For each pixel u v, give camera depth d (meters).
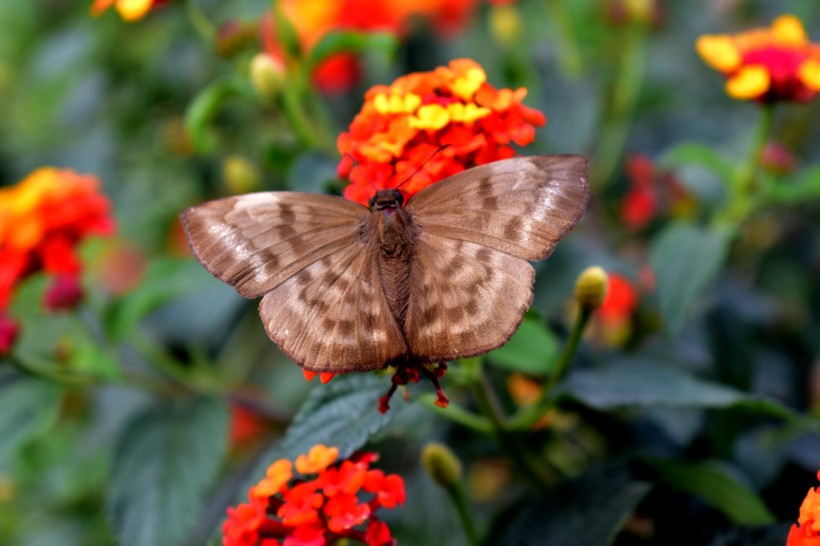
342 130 0.35
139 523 0.29
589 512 0.26
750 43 0.30
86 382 0.31
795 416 0.27
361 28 0.35
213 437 0.29
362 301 0.24
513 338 0.28
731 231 0.30
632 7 0.34
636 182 0.34
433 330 0.24
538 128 0.32
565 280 0.30
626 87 0.35
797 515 0.28
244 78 0.32
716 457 0.29
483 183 0.25
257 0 0.34
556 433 0.31
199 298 0.33
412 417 0.29
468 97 0.25
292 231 0.25
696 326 0.31
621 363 0.28
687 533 0.28
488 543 0.28
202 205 0.25
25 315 0.34
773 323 0.35
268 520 0.24
